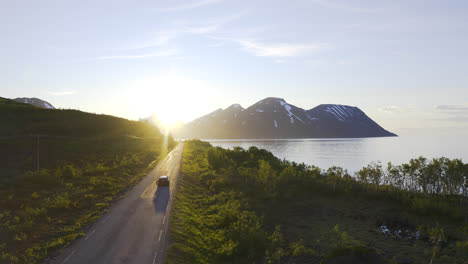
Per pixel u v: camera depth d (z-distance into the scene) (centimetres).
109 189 3189
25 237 1777
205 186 3759
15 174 3547
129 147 7194
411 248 1855
